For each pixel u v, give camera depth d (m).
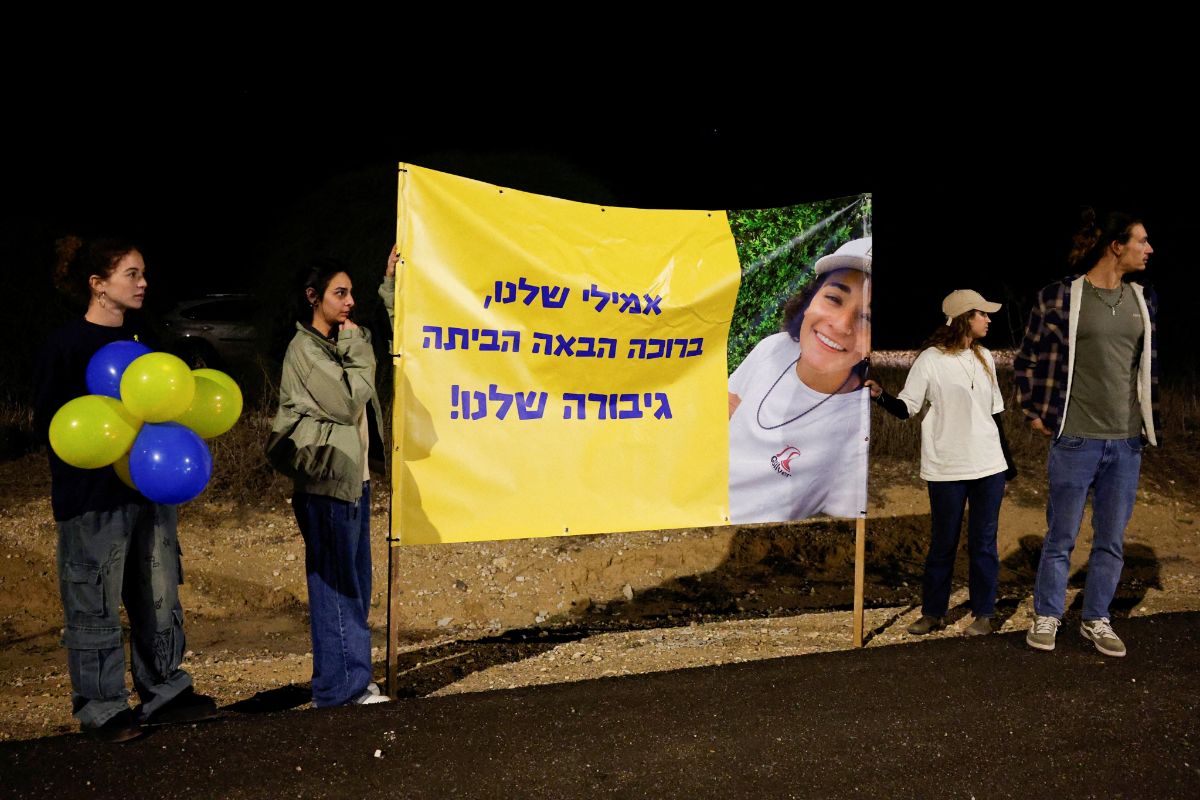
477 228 4.42
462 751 3.69
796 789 3.46
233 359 12.87
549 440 4.65
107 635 3.76
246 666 5.42
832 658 4.71
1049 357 4.85
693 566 7.41
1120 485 4.83
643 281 4.75
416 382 4.38
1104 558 4.88
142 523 3.94
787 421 5.10
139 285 3.86
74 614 3.73
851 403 5.18
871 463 9.23
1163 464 9.62
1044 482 8.90
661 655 5.24
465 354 4.46
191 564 6.91
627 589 6.98
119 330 3.92
